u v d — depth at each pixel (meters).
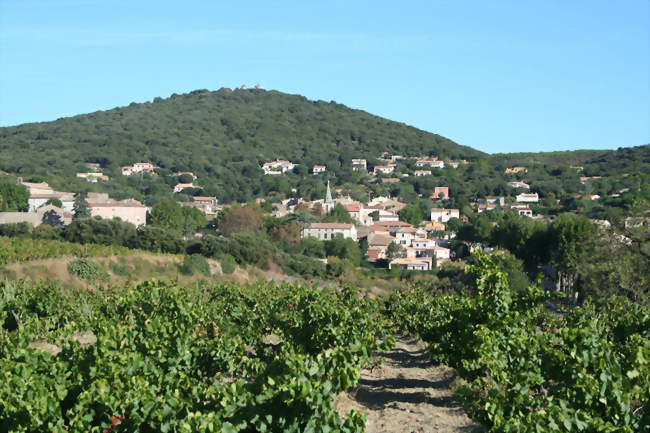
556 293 15.09
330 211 143.75
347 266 75.94
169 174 193.75
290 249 98.88
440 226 151.38
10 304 23.77
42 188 120.12
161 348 12.75
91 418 8.81
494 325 14.34
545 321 23.81
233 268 60.78
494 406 9.52
